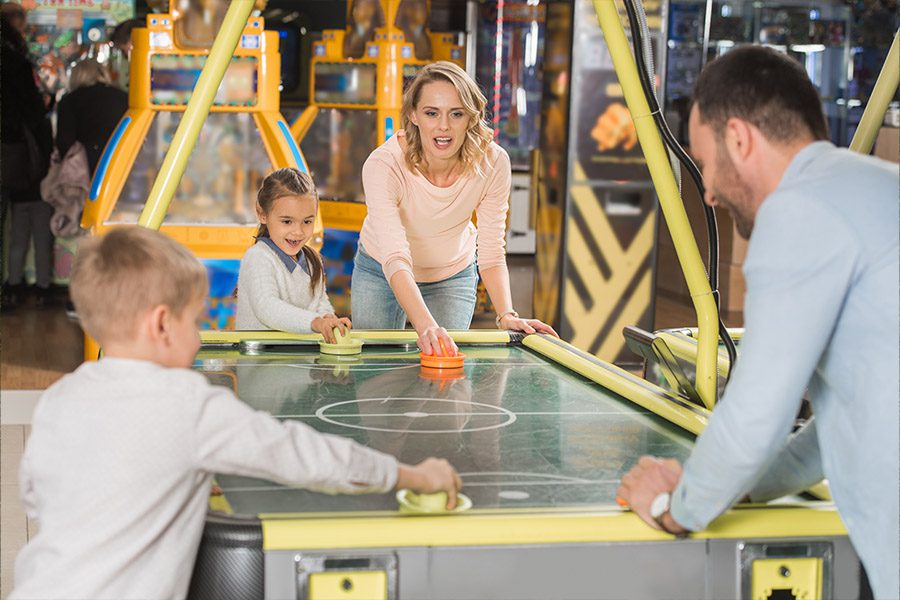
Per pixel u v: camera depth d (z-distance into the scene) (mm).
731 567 1487
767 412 1359
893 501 1403
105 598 1372
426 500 1529
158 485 1401
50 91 9023
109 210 5379
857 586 1526
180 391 1438
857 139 2350
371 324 3535
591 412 2184
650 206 6270
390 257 3000
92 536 1381
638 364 6363
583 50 6113
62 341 6688
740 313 8383
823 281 1354
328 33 7281
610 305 6324
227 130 5547
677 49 10664
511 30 11609
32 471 1476
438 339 2648
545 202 6559
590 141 6191
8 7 7656
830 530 1508
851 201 1363
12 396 4621
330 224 7051
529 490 1644
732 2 10711
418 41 7219
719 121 1482
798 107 1457
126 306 1493
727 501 1413
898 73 2293
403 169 3162
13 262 8086
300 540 1400
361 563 1408
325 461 1443
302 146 7289
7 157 7672
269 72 5543
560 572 1448
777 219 1378
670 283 9375
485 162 3199
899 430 1378
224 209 5574
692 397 2168
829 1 10805
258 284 2994
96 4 9031
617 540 1458
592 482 1693
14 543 3143
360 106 6891
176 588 1399
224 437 1419
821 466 1586
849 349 1396
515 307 8281
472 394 2334
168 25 5426
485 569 1432
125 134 5441
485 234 3361
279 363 2645
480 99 3100
